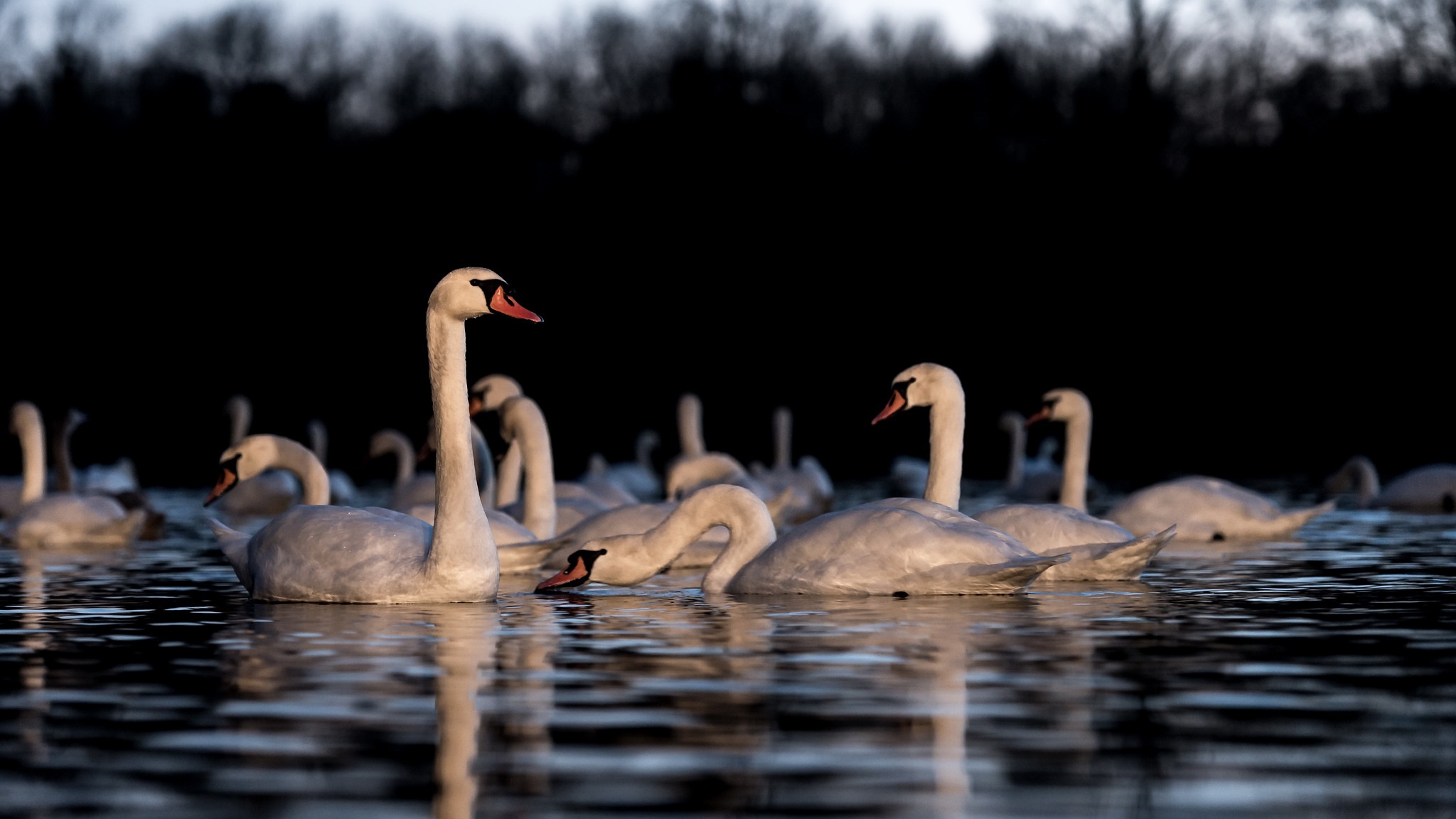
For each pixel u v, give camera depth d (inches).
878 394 2301.9
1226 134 2201.0
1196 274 2199.8
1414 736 299.7
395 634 432.1
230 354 2298.2
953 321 2303.2
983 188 2299.5
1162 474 1594.5
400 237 2340.1
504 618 466.6
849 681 353.4
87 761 284.2
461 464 501.0
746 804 256.1
